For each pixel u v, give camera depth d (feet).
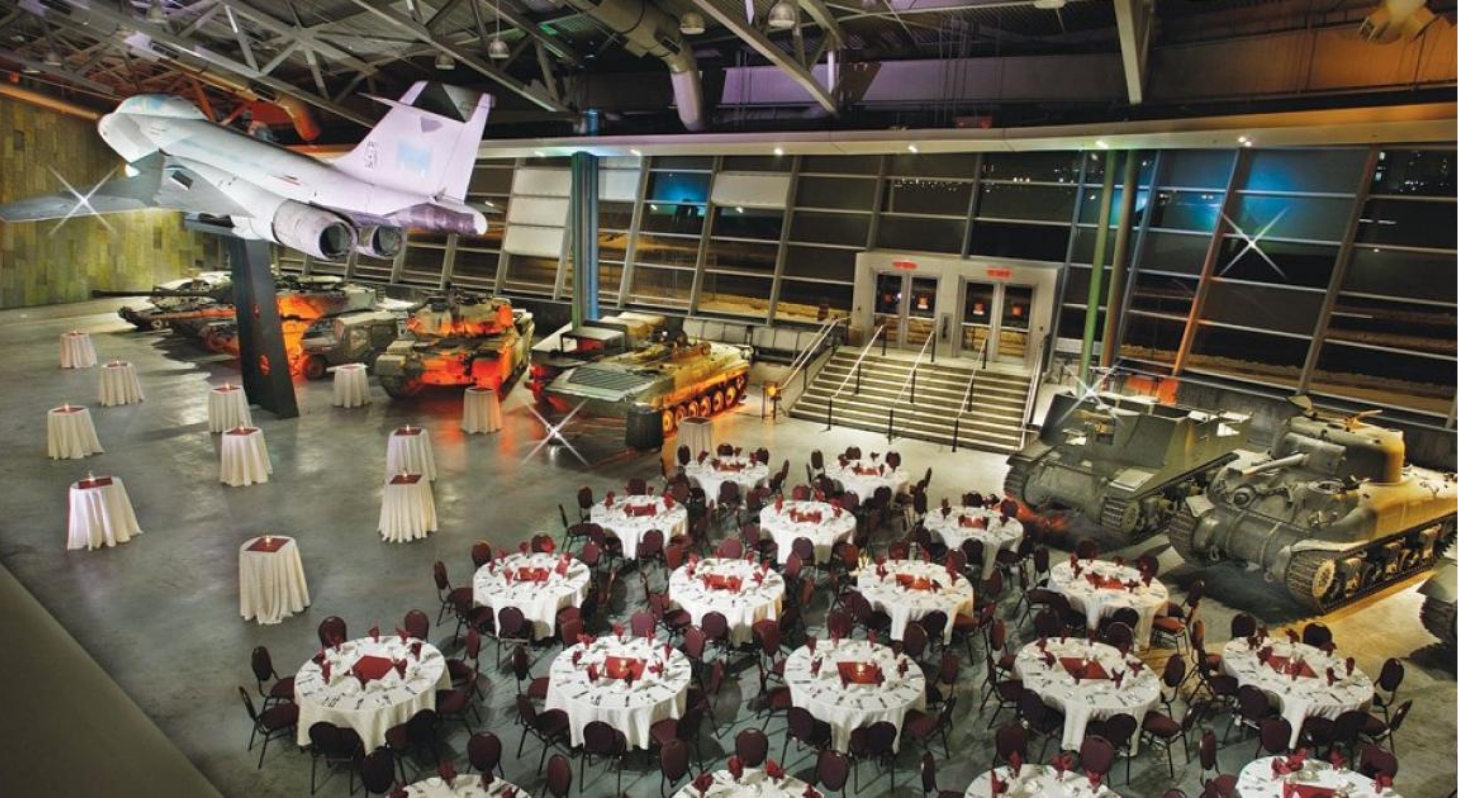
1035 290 72.54
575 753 29.09
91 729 5.69
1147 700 29.19
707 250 88.43
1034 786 24.77
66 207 59.82
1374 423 59.41
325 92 85.66
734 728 31.48
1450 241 57.62
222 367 80.74
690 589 36.24
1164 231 68.90
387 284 108.17
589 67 92.38
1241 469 45.98
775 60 58.59
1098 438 49.21
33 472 52.95
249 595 36.73
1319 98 60.90
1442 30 55.83
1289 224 63.46
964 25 68.74
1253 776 25.62
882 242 80.79
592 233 84.33
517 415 70.74
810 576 39.86
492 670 34.09
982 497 51.65
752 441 66.18
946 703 30.35
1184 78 65.41
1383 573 43.52
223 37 89.04
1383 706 31.14
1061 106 71.00
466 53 68.08
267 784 27.48
